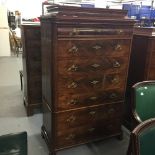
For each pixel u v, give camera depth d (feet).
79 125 6.64
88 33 5.72
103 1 22.45
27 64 8.86
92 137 7.06
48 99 6.50
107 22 5.85
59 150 6.57
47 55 6.09
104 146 7.38
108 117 7.12
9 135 5.33
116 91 6.93
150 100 5.62
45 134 7.23
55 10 5.51
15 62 20.85
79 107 6.42
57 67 5.66
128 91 8.20
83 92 6.31
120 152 7.07
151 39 6.95
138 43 7.45
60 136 6.47
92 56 6.05
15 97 11.71
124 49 6.53
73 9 5.38
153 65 7.38
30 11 31.50
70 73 5.90
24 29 8.42
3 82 14.40
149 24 9.27
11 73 16.74
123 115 8.12
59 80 5.82
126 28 6.29
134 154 3.23
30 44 8.66
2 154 5.15
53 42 5.41
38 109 9.96
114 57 6.44
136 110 5.41
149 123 3.47
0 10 22.71
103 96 6.73
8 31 23.79
